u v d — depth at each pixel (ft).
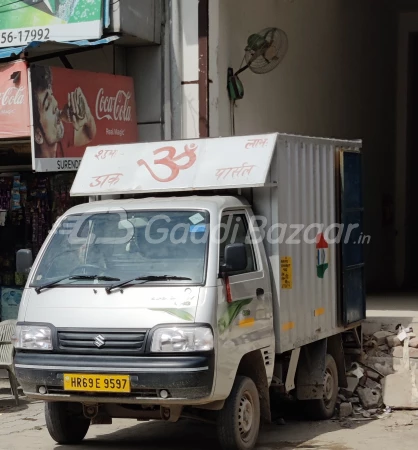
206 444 28.76
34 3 39.14
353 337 35.14
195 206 27.55
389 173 71.51
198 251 26.58
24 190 42.09
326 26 56.13
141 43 40.57
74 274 27.14
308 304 30.48
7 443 29.07
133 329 25.55
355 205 34.24
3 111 35.19
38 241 41.86
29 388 26.45
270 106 47.01
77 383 25.72
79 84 36.78
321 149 31.83
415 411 33.14
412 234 76.18
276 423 31.58
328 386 32.27
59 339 26.11
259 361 27.84
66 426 28.35
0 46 39.75
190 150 29.35
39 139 34.73
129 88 39.83
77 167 36.42
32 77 34.58
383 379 34.45
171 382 25.08
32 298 26.99
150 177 29.14
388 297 55.52
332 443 28.81
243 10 44.19
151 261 26.78
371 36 65.92
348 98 60.54
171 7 40.75
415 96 75.41
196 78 40.47
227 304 26.21
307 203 30.63
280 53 43.16
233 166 28.40
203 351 25.23
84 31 38.42
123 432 30.45
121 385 25.35
